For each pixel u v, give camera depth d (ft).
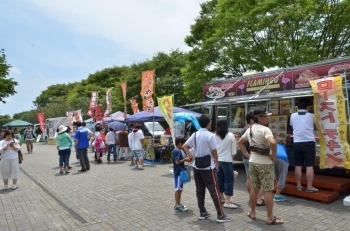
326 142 18.66
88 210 19.33
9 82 72.28
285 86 26.50
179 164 17.84
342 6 41.65
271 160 14.87
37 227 16.57
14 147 27.04
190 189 23.84
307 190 19.40
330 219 15.69
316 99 18.98
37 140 103.50
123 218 17.42
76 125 36.22
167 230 15.14
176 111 45.06
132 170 34.78
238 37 52.03
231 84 32.96
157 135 51.06
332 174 22.71
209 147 15.88
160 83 92.17
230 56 53.42
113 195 22.90
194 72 61.16
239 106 32.71
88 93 156.15
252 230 14.56
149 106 38.42
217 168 16.02
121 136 45.47
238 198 20.57
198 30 64.34
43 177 32.19
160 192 23.30
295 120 19.57
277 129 26.73
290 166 25.26
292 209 17.53
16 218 18.29
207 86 36.60
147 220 16.84
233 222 15.76
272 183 14.97
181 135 47.01
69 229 16.03
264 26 45.62
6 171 26.66
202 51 57.00
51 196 23.62
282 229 14.52
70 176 32.17
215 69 59.88
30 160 48.65
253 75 30.17
